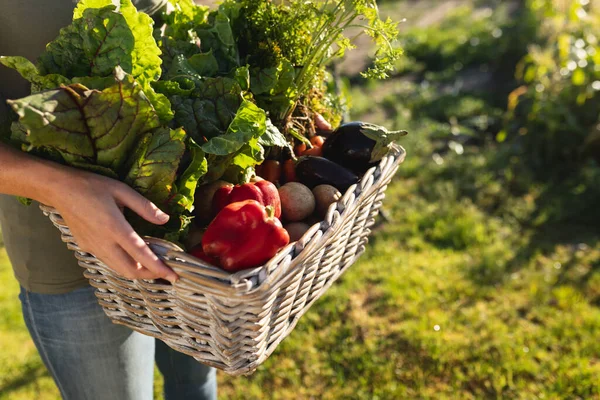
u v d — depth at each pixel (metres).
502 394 2.68
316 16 1.53
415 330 3.04
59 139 1.13
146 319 1.41
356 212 1.42
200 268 1.12
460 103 5.79
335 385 2.81
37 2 1.42
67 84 1.22
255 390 2.83
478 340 2.96
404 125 5.47
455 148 4.89
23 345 3.33
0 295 3.77
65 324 1.61
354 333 3.11
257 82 1.53
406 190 4.50
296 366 2.94
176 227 1.29
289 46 1.58
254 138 1.36
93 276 1.39
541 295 3.24
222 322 1.18
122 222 1.16
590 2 5.15
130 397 1.72
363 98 6.19
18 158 1.22
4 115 1.47
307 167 1.53
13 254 1.59
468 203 4.24
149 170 1.20
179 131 1.21
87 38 1.25
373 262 3.67
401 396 2.71
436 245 3.83
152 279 1.23
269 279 1.12
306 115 1.70
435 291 3.36
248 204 1.23
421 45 7.36
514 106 4.94
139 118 1.19
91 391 1.68
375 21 1.50
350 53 7.56
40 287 1.58
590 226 3.93
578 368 2.76
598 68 4.68
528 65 6.23
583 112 4.74
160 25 1.67
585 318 3.06
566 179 4.46
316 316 3.22
